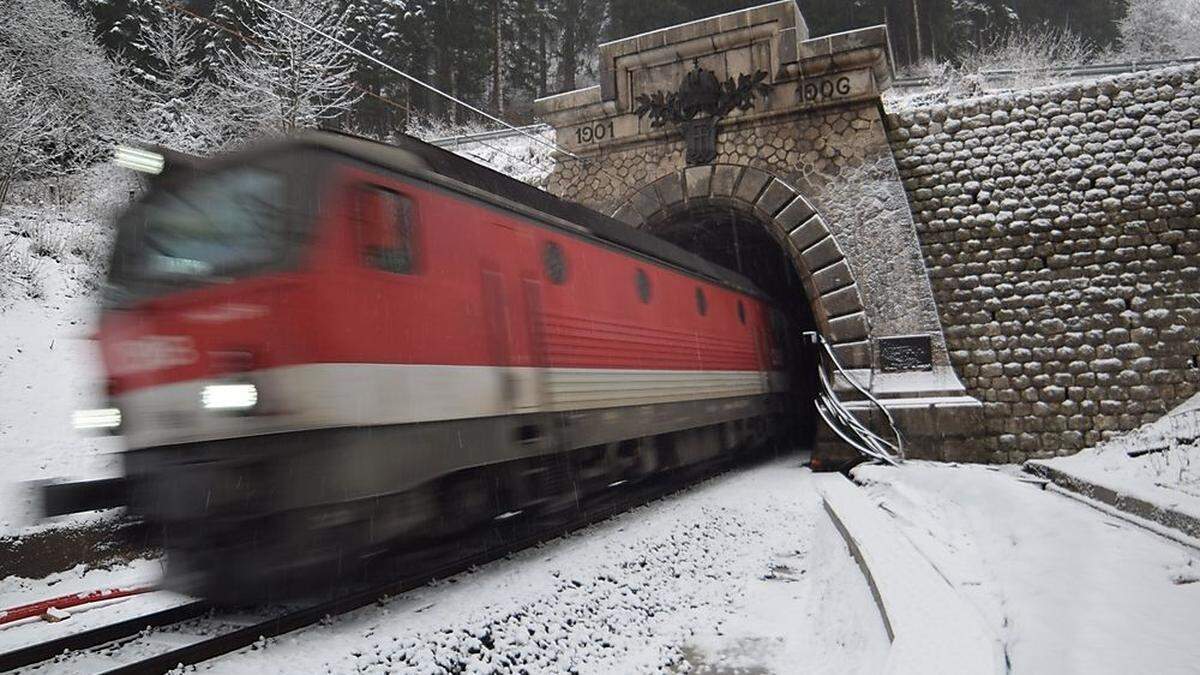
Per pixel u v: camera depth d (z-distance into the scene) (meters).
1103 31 43.72
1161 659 4.04
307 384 5.73
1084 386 14.59
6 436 10.28
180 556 6.18
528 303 8.53
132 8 25.95
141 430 6.19
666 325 12.16
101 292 6.67
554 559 7.46
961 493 9.42
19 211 18.42
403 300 6.69
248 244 5.99
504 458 7.80
